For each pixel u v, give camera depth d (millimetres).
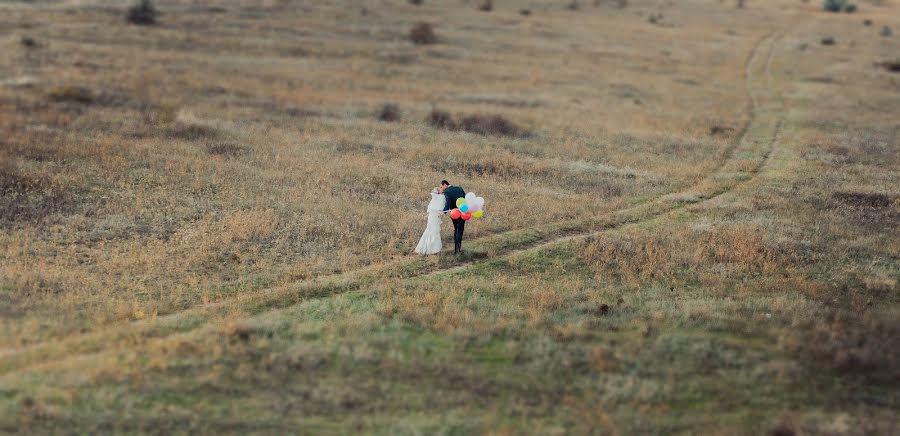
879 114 53938
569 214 29125
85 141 37406
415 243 25484
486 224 27531
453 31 93188
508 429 13891
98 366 15609
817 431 13562
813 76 73688
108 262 22531
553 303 20234
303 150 38656
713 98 61562
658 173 36656
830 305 20156
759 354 16766
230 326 17578
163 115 43156
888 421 14008
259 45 77125
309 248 24766
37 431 13289
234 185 31469
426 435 13680
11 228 24953
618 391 15172
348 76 65625
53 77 55594
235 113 47844
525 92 62344
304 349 16688
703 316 19156
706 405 14766
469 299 20375
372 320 18719
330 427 13914
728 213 29531
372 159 37688
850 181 34875
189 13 91312
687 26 114312
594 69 75438
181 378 15320
